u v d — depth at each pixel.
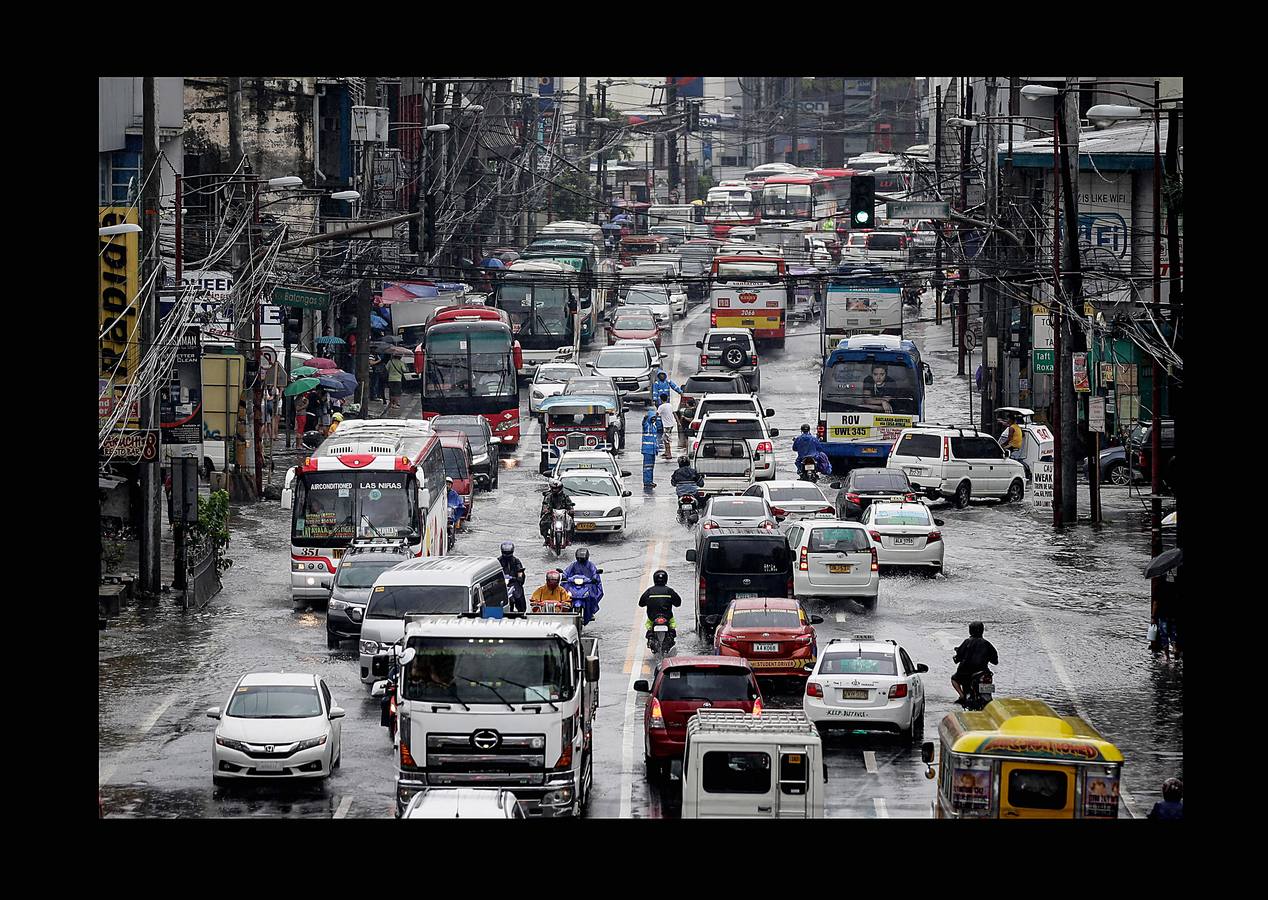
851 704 89.50
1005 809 64.62
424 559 113.69
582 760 78.38
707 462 169.50
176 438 132.12
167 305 167.62
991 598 129.00
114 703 100.44
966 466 171.88
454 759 75.19
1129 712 97.31
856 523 126.44
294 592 128.12
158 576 131.25
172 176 196.62
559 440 192.00
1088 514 167.50
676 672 85.44
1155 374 124.12
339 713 87.75
